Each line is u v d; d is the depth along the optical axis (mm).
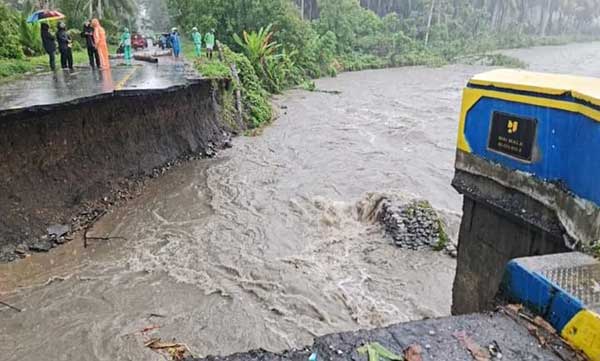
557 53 54750
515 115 3314
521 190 3312
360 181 13102
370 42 51750
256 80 23906
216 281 7836
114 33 30078
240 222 10219
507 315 2305
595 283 2203
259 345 6309
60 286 7477
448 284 7918
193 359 2113
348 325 6828
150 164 12945
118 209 10516
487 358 1993
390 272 8273
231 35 32844
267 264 8430
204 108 16656
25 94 9531
